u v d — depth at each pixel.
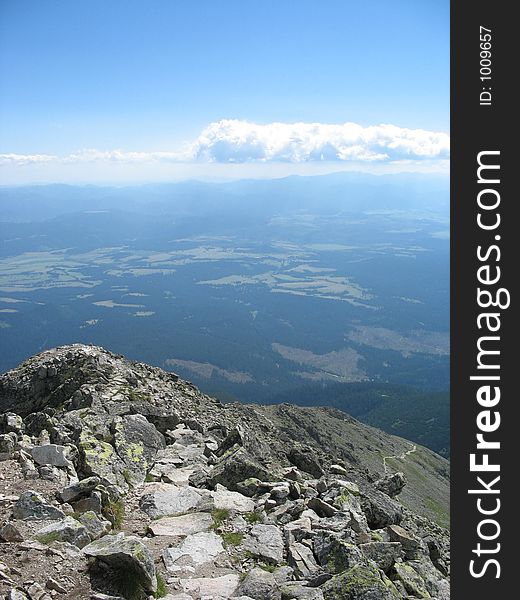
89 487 17.23
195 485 20.95
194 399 40.16
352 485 21.47
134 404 27.92
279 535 16.62
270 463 24.56
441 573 18.83
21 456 19.45
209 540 16.14
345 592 13.27
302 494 20.09
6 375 37.12
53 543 13.82
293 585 13.94
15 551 13.34
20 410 34.78
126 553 12.99
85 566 13.19
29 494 15.72
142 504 18.64
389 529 19.31
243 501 19.14
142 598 12.83
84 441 21.42
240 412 42.03
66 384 34.28
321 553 15.62
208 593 13.55
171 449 24.62
